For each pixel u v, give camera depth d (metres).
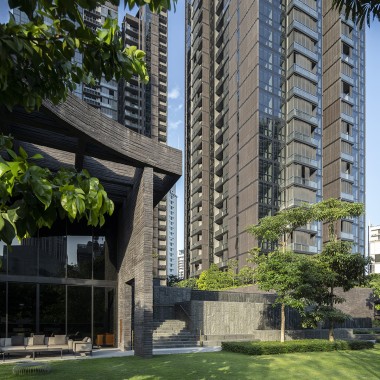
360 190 80.25
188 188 92.50
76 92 81.62
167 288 27.05
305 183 59.72
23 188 2.79
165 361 14.77
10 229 2.77
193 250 82.31
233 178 66.56
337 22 68.94
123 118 100.38
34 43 3.41
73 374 11.94
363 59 87.31
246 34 65.44
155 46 109.19
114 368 13.10
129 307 20.28
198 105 85.38
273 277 21.12
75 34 3.33
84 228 21.59
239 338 24.00
